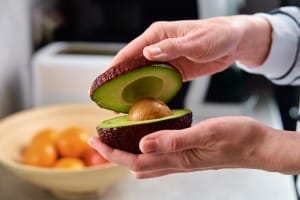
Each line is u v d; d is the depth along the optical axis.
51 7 1.48
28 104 1.35
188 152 0.59
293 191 1.01
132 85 0.61
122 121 0.59
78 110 1.15
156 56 0.58
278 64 0.80
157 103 0.60
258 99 1.43
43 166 0.98
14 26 1.22
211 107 1.30
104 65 1.20
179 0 1.32
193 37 0.65
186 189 1.02
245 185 1.04
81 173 0.90
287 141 0.59
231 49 0.72
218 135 0.58
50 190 1.00
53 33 1.45
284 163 0.59
